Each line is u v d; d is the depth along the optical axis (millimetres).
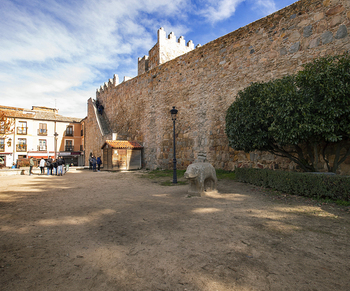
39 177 13688
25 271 2494
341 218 4105
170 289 2148
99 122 25062
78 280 2311
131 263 2668
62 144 37219
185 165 13812
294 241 3221
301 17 8859
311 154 7188
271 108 6879
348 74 5457
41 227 4016
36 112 36688
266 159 9625
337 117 5766
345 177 4879
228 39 11672
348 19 7617
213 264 2609
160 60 20000
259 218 4312
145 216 4648
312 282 2225
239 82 11008
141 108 18500
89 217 4633
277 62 9516
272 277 2320
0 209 5352
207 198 6195
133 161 17438
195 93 13430
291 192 6047
